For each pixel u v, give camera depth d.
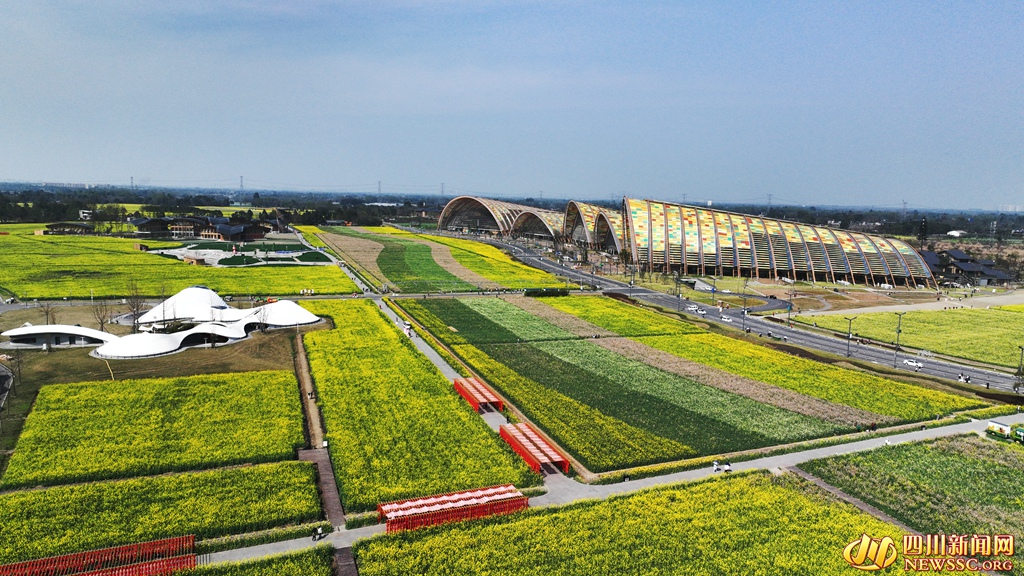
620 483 65.56
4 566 47.41
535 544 53.16
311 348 109.38
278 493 59.56
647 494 62.28
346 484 61.69
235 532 53.94
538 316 147.00
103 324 124.38
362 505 58.19
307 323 129.62
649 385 97.50
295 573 47.97
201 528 53.50
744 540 55.00
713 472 68.69
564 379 98.81
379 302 158.75
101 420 75.00
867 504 63.28
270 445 69.81
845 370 109.38
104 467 63.41
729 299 181.25
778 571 51.09
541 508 59.03
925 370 114.00
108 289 161.50
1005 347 132.25
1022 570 52.97
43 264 198.12
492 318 143.00
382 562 49.97
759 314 161.88
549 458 67.50
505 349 116.25
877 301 186.25
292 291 166.12
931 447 76.81
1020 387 103.88
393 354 107.25
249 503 57.62
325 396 85.50
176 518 54.91
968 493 65.75
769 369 108.38
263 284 175.25
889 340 136.38
